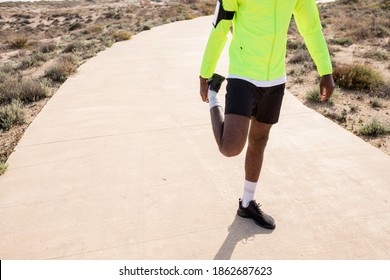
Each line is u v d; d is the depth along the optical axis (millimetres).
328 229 2943
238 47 2324
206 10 39125
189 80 7938
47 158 4367
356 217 3078
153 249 2797
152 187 3639
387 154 4289
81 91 7426
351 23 17875
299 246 2773
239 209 3100
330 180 3635
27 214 3289
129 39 16625
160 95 6840
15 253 2816
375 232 2900
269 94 2439
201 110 5852
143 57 11227
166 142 4676
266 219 2961
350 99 6504
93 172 3986
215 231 2955
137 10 44938
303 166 3916
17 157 4430
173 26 22297
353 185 3537
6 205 3439
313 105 6145
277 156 4145
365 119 5500
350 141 4484
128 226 3068
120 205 3363
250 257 2682
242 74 2318
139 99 6633
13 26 40438
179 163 4105
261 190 3488
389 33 14938
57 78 8961
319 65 2535
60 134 5086
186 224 3057
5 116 5961
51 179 3877
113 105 6340
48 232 3039
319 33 2492
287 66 9523
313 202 3291
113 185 3705
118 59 11094
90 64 10461
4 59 16891
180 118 5520
